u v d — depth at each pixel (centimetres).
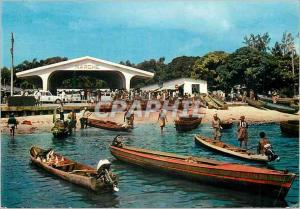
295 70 5784
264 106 5194
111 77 6950
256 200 2116
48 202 2186
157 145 3556
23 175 2645
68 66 5647
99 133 4100
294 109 4950
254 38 5556
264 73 5481
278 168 2889
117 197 2231
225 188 2212
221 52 6375
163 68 8288
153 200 2181
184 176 2391
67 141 3741
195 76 6488
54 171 2520
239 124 3012
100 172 2230
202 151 3250
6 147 3491
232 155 2855
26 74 5578
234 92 5834
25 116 4738
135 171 2691
